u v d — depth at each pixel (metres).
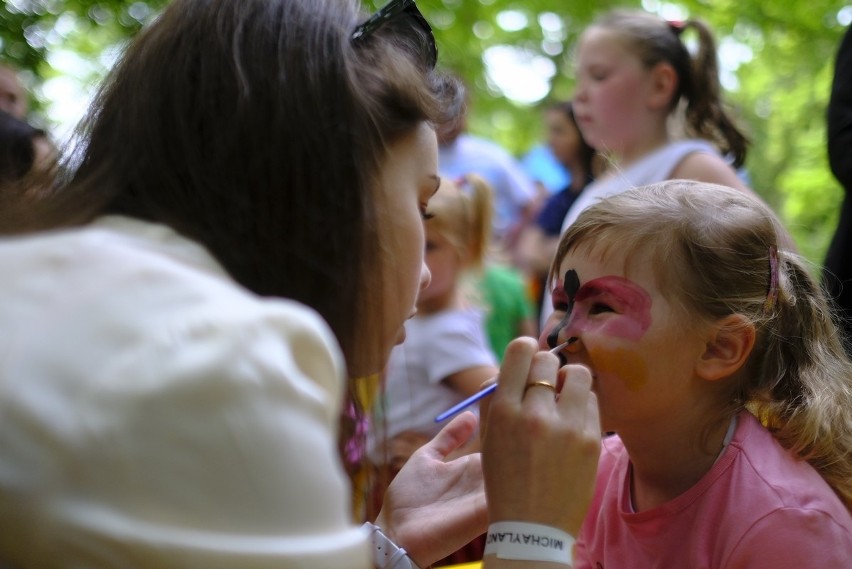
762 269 1.56
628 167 2.89
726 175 2.67
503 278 3.75
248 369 0.79
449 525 1.51
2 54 3.57
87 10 3.84
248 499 0.77
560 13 8.84
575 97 3.14
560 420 1.20
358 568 0.82
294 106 1.04
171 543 0.75
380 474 1.21
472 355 2.86
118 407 0.76
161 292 0.85
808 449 1.55
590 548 1.68
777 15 7.95
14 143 2.35
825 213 7.70
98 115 1.15
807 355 1.65
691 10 8.02
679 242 1.51
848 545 1.38
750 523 1.39
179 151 1.04
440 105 1.18
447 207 2.93
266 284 1.05
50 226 1.04
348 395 1.18
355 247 1.07
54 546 0.74
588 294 1.53
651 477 1.56
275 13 1.09
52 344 0.80
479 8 8.22
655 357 1.49
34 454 0.75
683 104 2.98
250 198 1.04
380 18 1.16
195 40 1.07
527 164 6.50
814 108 8.17
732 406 1.55
